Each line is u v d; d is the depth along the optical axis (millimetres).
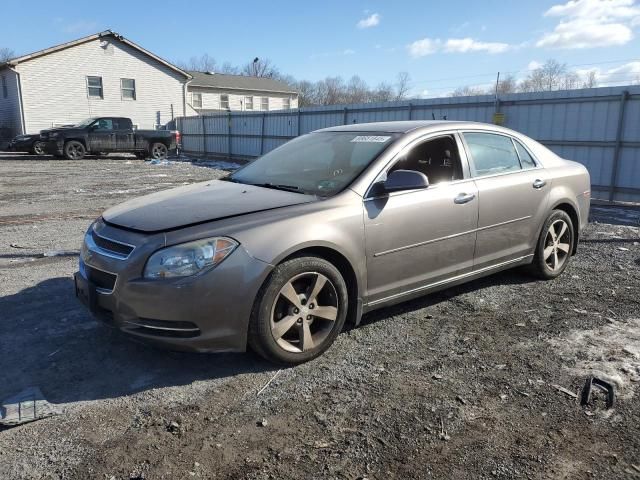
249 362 3641
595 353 3746
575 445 2717
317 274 3553
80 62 29875
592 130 11547
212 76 45156
